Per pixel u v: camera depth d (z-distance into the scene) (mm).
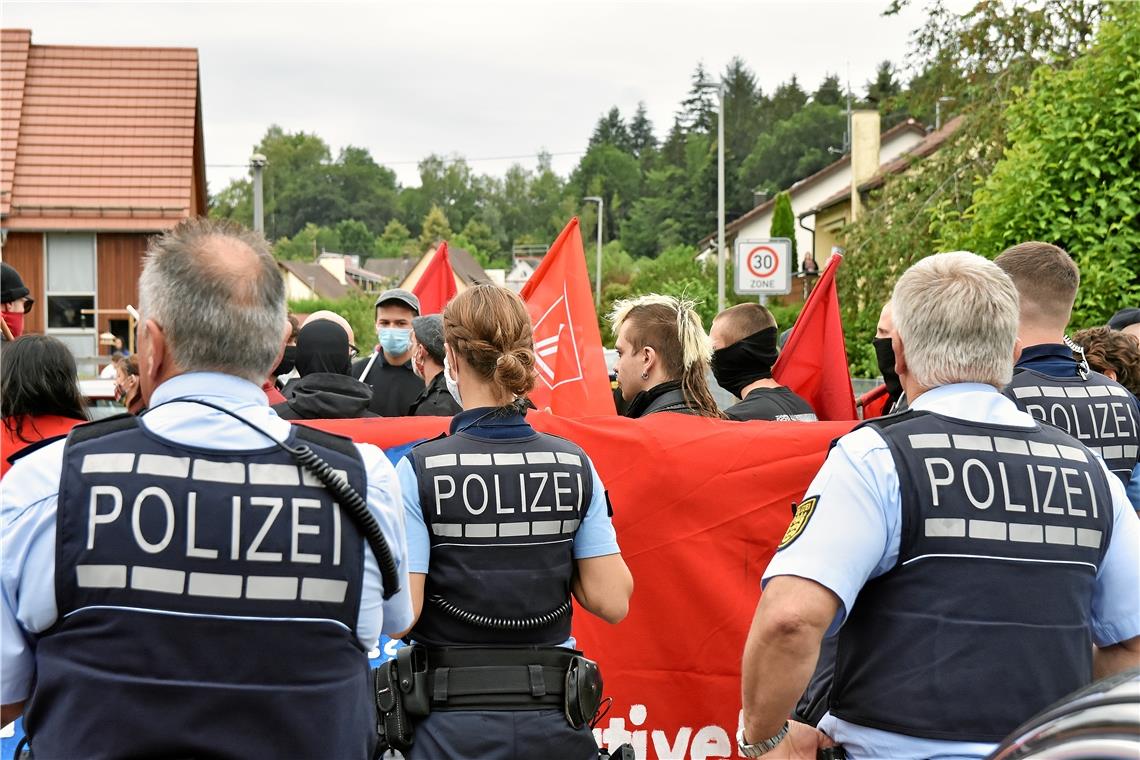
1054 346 3105
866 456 2137
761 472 3416
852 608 2201
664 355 3596
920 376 2289
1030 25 16609
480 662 2467
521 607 2494
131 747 1730
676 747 3393
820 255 39688
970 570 2088
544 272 4711
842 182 48562
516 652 2490
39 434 3324
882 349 3977
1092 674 2203
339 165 145000
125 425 1848
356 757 1894
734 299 27609
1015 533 2107
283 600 1811
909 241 16734
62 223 21969
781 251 12820
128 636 1740
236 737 1771
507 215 141875
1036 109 8719
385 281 79938
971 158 17047
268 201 139625
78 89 23438
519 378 2582
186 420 1852
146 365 1957
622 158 128500
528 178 143125
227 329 1888
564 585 2588
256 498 1826
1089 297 8094
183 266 1897
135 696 1734
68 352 3412
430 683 2447
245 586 1793
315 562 1840
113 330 22516
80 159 22641
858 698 2160
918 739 2076
